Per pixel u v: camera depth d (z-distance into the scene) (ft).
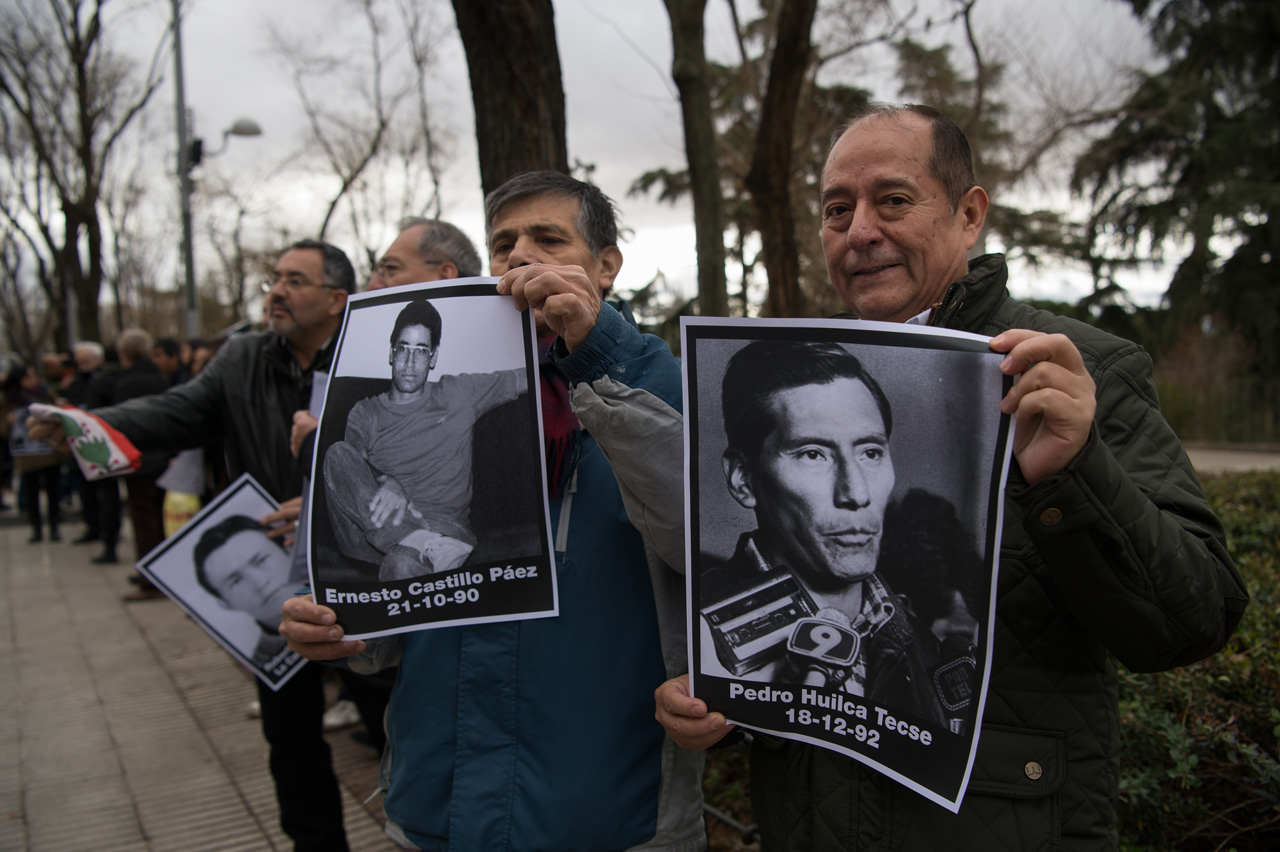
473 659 4.42
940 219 4.13
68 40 54.03
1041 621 3.59
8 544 30.94
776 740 4.18
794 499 3.63
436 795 4.45
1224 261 62.18
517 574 4.22
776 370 3.66
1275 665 6.40
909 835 3.64
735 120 29.09
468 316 4.36
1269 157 59.88
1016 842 3.49
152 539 21.83
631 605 4.47
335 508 4.39
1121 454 3.57
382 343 4.44
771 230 17.22
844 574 3.57
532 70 10.66
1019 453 3.28
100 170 58.13
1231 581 3.48
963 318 3.96
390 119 51.24
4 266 90.38
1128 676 6.57
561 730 4.32
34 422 6.87
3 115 62.34
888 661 3.50
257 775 11.66
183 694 14.98
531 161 10.72
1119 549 3.10
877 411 3.51
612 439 3.93
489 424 4.29
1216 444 56.90
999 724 3.57
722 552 3.73
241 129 37.68
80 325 58.34
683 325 3.75
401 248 8.11
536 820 4.25
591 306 4.04
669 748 4.48
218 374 8.39
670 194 42.57
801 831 3.99
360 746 12.43
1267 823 5.77
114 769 11.91
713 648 3.76
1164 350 62.44
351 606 4.32
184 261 37.19
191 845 9.84
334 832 8.04
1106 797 3.60
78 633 18.83
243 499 7.59
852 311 4.61
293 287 8.11
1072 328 3.83
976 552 3.34
